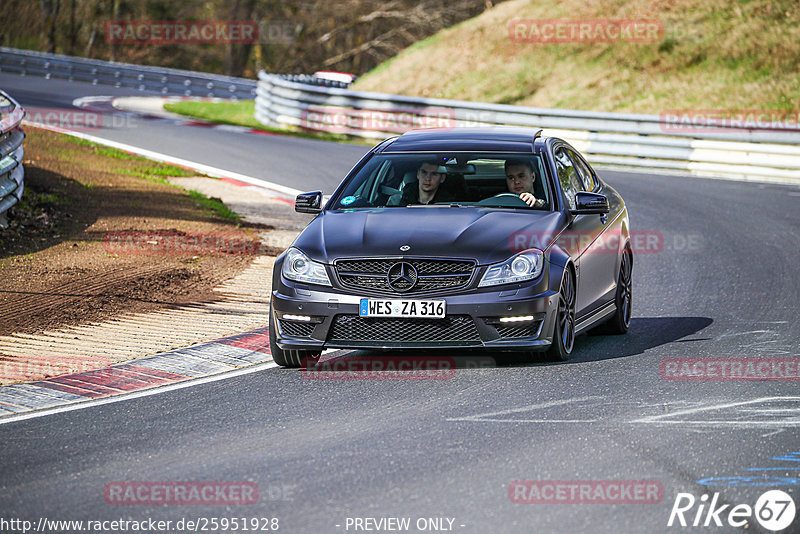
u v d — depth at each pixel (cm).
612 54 12694
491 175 3128
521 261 2773
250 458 2095
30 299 3688
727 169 8419
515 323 2750
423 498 1841
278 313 2850
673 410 2411
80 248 4569
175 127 10412
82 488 1936
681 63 12106
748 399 2509
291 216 5853
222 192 6644
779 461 2038
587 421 2320
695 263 4709
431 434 2233
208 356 3030
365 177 3198
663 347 3139
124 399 2594
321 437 2228
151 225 5194
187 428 2327
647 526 1706
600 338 3322
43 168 6656
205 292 3884
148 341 3191
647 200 6794
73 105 12138
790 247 5078
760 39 11906
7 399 2609
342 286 2777
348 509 1791
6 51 16675
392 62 14988
